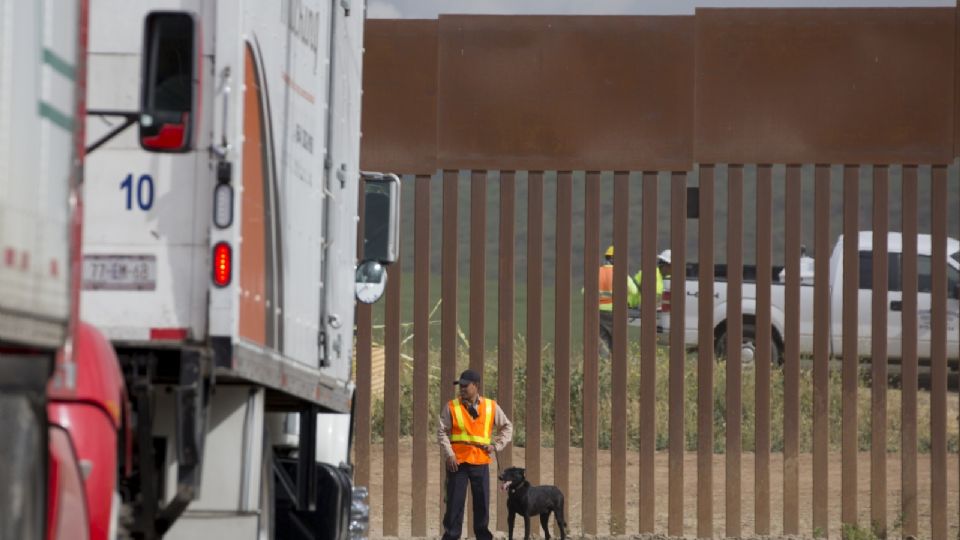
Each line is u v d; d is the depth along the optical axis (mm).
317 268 34500
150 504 27234
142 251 27922
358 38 40281
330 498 39312
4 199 17141
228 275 27422
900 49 56844
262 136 29312
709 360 57688
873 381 57625
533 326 58281
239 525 29250
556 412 57938
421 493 58062
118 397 23672
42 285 18578
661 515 67062
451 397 58562
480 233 58094
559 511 55938
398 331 58219
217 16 27672
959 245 88500
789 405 57500
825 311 57812
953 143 56719
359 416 58031
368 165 57531
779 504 68438
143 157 28000
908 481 57250
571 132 57281
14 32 17703
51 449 21328
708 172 57531
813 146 56969
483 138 57438
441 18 57531
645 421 57625
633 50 57344
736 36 57156
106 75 28234
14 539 18359
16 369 18391
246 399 29453
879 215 57781
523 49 57438
